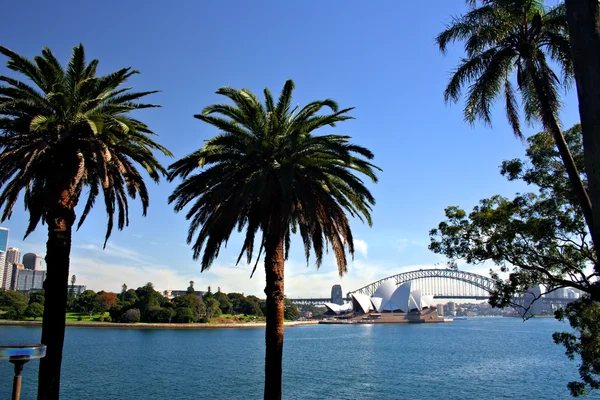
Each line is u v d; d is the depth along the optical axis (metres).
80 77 24.06
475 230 22.66
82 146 23.45
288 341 135.75
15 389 11.59
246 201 21.95
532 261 21.77
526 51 18.50
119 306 195.50
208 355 85.62
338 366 71.12
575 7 10.71
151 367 67.31
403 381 55.47
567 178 21.67
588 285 19.86
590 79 10.17
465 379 57.41
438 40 20.28
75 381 53.38
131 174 25.70
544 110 18.36
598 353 20.80
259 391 48.03
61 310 22.30
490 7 19.25
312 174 23.25
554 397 45.03
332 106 23.42
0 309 181.88
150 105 24.50
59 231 22.70
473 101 19.89
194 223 25.27
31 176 22.75
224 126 23.84
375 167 24.34
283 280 23.75
